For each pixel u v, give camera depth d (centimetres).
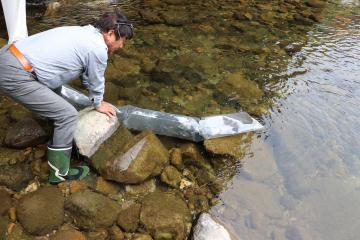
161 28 570
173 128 362
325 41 569
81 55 272
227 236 271
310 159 355
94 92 303
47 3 611
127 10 617
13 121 355
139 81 445
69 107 283
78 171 312
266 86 454
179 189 317
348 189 329
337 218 304
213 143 352
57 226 272
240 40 555
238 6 670
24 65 260
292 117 405
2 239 258
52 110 277
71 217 281
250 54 521
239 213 302
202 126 365
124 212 285
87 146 315
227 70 480
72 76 281
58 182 302
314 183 333
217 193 317
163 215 282
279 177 336
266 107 418
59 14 584
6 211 276
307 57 522
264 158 352
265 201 313
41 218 268
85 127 318
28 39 271
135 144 316
